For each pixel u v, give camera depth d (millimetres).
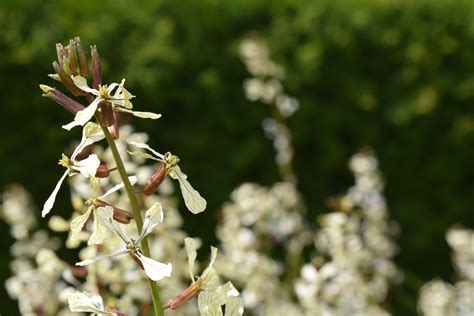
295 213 6602
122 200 4305
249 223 6168
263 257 5664
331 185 9477
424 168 9633
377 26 9547
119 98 2406
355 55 9492
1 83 8758
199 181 9164
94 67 2441
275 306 5668
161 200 4770
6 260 8508
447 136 9578
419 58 9492
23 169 8766
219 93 9156
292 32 9422
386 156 9586
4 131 8805
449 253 9680
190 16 9227
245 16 9391
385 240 6551
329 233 5633
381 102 9539
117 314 2447
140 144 2510
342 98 9477
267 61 7465
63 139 8789
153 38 9039
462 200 9688
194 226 8922
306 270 5102
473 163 9648
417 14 9586
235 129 9188
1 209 8414
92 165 2385
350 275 5539
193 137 9125
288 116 9328
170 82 9055
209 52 9195
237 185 9188
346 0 9594
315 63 9352
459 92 9477
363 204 6746
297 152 9414
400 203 9664
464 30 9578
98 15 9016
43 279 5055
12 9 8891
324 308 5371
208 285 2555
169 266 2363
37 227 8539
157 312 2447
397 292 8492
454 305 6605
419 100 9461
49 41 8820
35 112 8805
